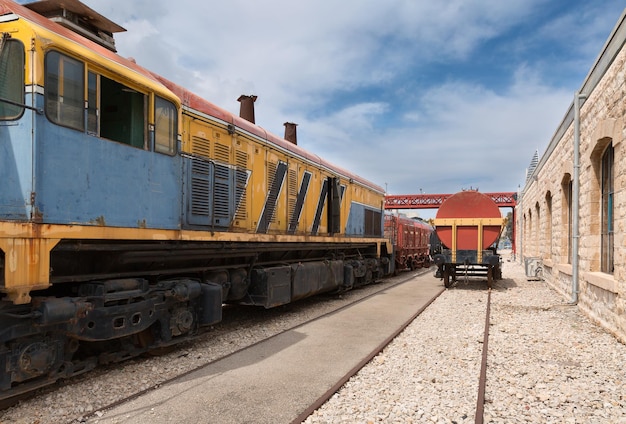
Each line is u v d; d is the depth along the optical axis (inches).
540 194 776.3
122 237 205.8
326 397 183.5
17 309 165.8
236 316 378.3
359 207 601.3
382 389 197.3
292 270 381.4
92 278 202.5
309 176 455.5
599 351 265.1
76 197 183.6
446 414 170.1
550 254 693.3
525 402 184.7
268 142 374.9
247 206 339.9
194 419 164.6
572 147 475.2
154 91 227.8
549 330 325.1
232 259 330.0
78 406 173.2
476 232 608.4
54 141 174.7
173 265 267.1
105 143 198.8
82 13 217.0
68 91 182.1
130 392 190.7
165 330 232.1
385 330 320.5
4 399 175.8
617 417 169.2
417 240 1061.1
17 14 170.6
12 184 167.8
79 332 181.5
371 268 611.5
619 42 295.6
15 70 170.6
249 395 189.8
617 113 301.4
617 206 301.1
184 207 265.6
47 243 169.3
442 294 542.6
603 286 326.3
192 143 277.6
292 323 347.6
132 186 213.6
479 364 236.2
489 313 395.2
